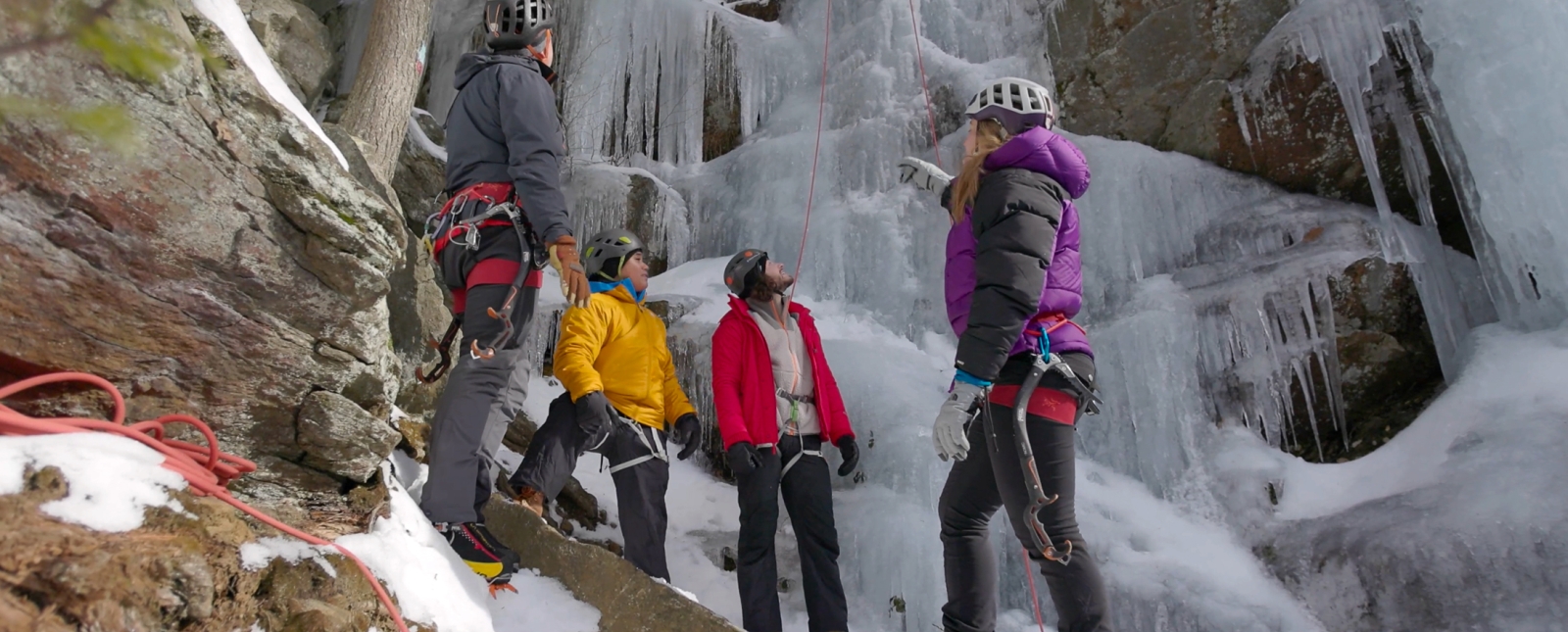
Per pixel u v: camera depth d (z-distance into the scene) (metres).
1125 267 5.16
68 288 1.93
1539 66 4.35
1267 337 4.62
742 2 7.48
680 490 4.55
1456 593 3.33
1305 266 4.70
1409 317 4.61
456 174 2.89
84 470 1.74
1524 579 3.23
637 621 2.69
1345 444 4.46
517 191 2.70
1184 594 3.70
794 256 5.77
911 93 6.31
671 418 3.72
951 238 2.88
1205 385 4.64
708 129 6.93
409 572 2.33
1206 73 5.50
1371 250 4.70
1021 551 3.91
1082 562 2.64
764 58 6.90
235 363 2.21
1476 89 4.53
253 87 2.17
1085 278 5.20
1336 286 4.65
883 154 6.04
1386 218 4.77
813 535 3.53
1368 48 4.90
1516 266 4.42
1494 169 4.47
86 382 2.01
